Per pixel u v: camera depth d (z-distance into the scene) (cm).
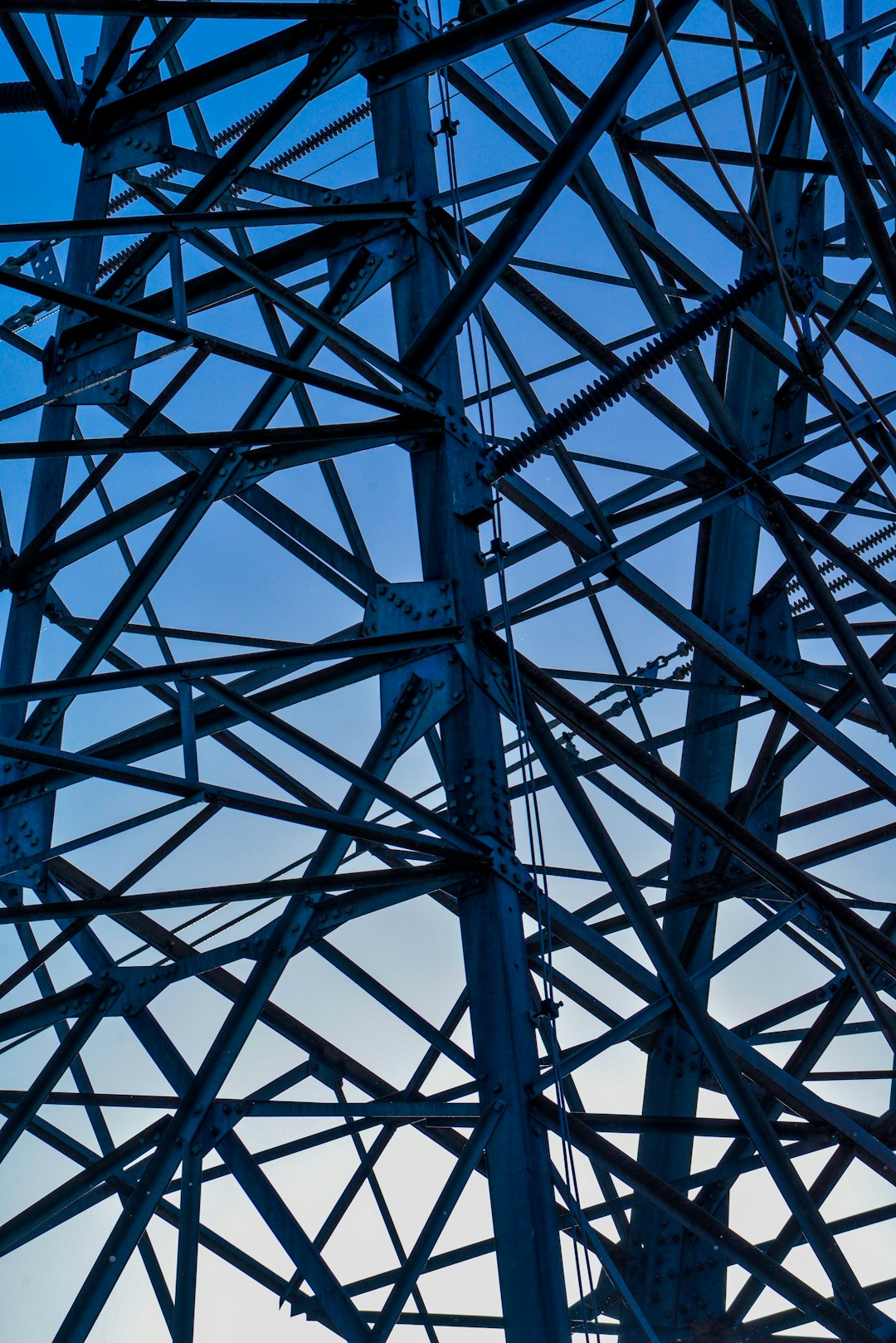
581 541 1222
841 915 1149
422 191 1248
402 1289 977
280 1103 1118
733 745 1672
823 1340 1351
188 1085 1181
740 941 1117
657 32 871
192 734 1046
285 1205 1134
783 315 1631
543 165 1067
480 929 1054
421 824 1056
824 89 867
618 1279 962
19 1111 1145
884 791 1230
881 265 885
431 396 1167
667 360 1055
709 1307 1538
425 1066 1516
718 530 1658
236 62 1310
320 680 1134
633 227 1370
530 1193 966
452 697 1112
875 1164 1204
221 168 1255
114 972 1200
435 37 1221
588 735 1130
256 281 1114
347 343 1146
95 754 1167
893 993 1429
